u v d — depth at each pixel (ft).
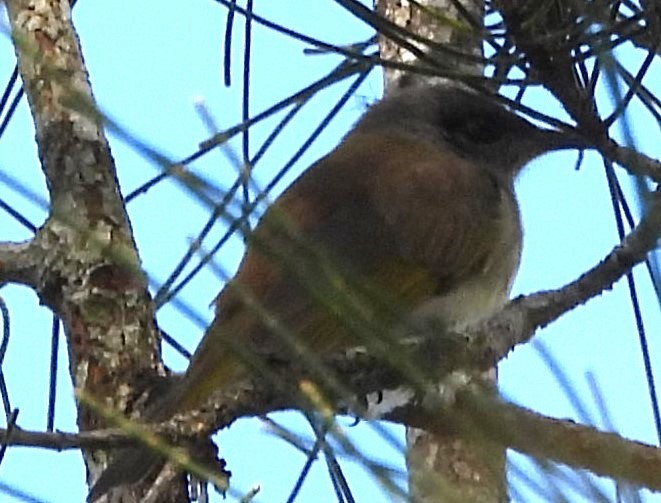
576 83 15.19
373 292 10.96
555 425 13.06
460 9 15.52
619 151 15.52
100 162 25.53
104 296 23.91
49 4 27.58
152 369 23.22
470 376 10.73
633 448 13.17
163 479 17.53
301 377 15.74
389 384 17.03
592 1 14.65
